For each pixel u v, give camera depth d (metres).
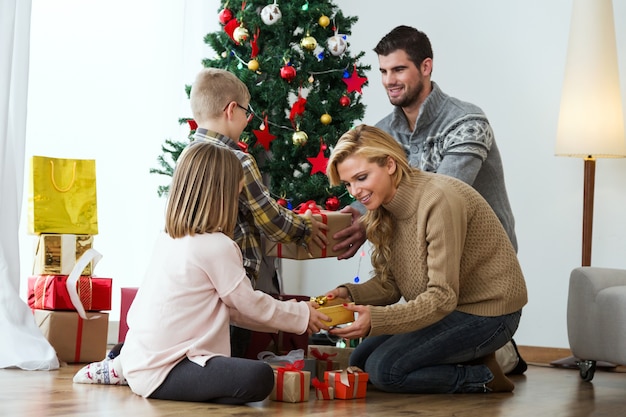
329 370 2.67
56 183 3.26
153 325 2.20
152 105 4.30
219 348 2.25
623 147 3.92
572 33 4.01
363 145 2.48
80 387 2.37
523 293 2.62
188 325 2.20
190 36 4.36
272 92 3.31
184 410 1.99
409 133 3.22
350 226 2.88
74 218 3.27
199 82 2.77
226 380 2.11
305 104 3.41
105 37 4.14
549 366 4.05
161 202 4.32
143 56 4.27
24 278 3.79
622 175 4.24
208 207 2.25
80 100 4.06
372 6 5.00
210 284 2.23
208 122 2.76
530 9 4.52
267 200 2.65
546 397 2.65
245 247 2.72
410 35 3.10
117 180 4.19
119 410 1.95
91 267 3.27
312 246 2.82
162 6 4.33
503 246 2.60
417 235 2.51
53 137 3.97
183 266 2.21
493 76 4.61
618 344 3.08
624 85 4.22
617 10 4.26
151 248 4.29
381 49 3.14
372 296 2.68
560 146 4.00
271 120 3.43
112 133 4.17
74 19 4.04
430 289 2.43
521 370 3.53
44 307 3.17
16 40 3.15
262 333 2.92
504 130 4.56
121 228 4.21
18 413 1.85
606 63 3.94
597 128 3.89
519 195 4.50
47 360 2.86
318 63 3.46
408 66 3.09
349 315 2.40
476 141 3.02
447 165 3.00
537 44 4.49
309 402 2.27
